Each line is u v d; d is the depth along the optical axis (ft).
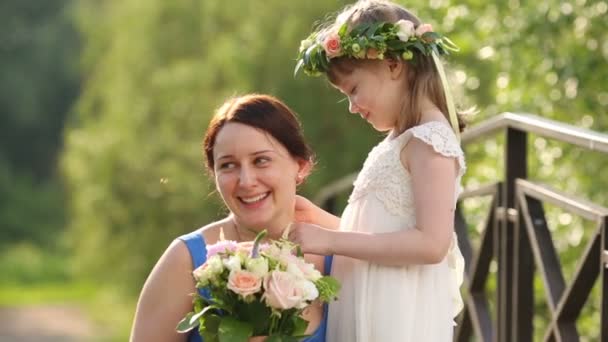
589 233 25.18
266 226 12.86
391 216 12.69
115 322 79.46
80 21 84.89
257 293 11.67
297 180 13.15
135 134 62.03
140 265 61.57
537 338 26.22
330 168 49.93
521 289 16.71
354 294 12.80
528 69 25.84
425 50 12.68
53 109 140.15
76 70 131.54
